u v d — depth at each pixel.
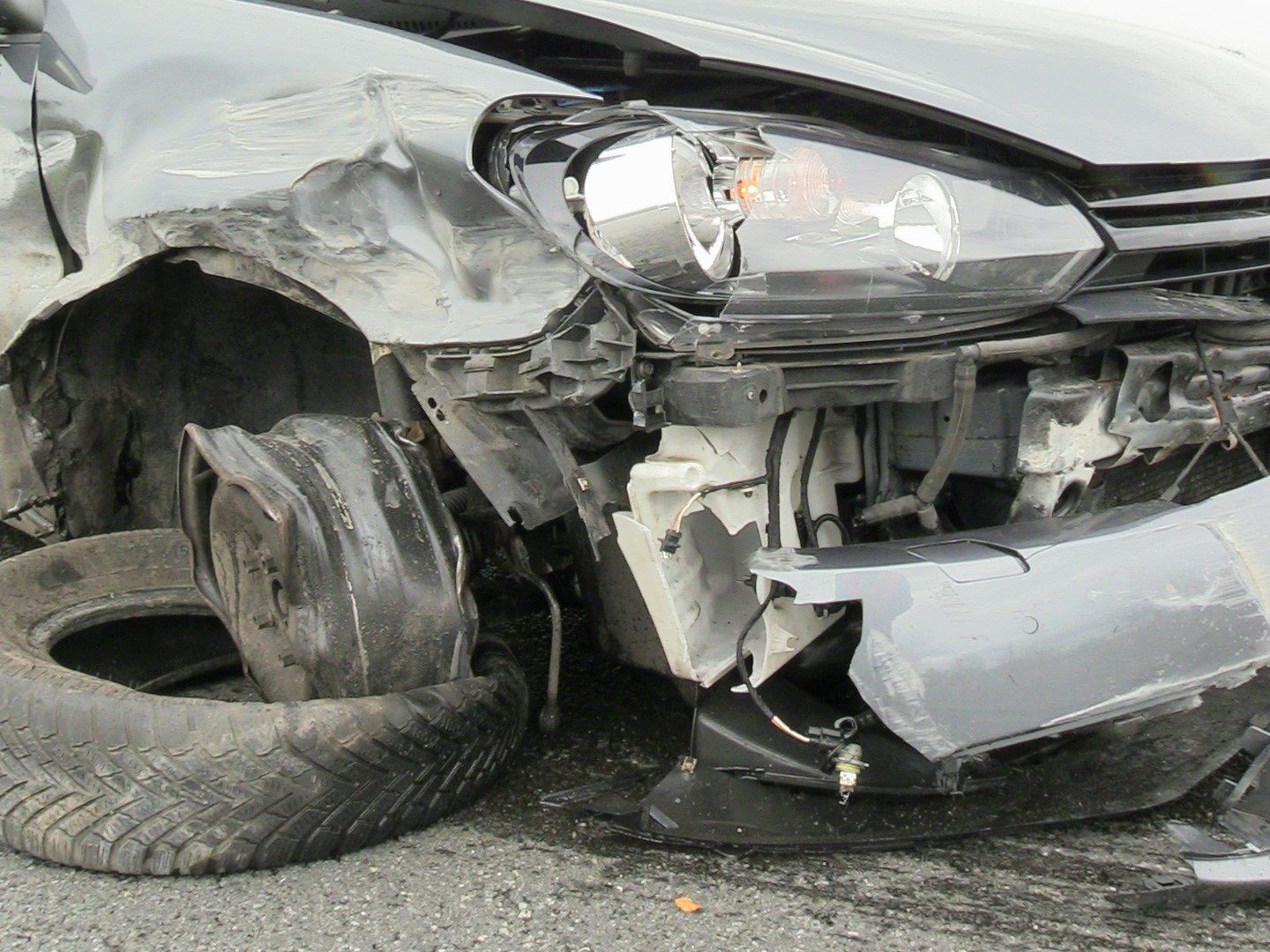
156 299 2.80
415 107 2.18
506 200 2.05
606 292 2.01
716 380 1.97
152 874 2.14
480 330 2.07
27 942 1.98
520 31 2.64
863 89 2.23
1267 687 2.71
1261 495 2.07
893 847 2.18
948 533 2.16
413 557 2.25
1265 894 1.93
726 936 1.95
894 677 1.94
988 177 2.20
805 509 2.23
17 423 2.80
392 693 2.25
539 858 2.19
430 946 1.94
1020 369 2.24
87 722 2.20
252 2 2.73
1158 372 2.29
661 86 2.47
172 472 3.08
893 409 2.30
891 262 2.09
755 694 2.17
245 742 2.13
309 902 2.06
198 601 2.96
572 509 2.33
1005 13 3.16
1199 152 2.37
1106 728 2.42
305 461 2.28
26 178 2.67
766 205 2.05
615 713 2.79
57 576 2.81
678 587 2.16
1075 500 2.26
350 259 2.20
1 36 2.75
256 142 2.33
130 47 2.60
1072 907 2.02
